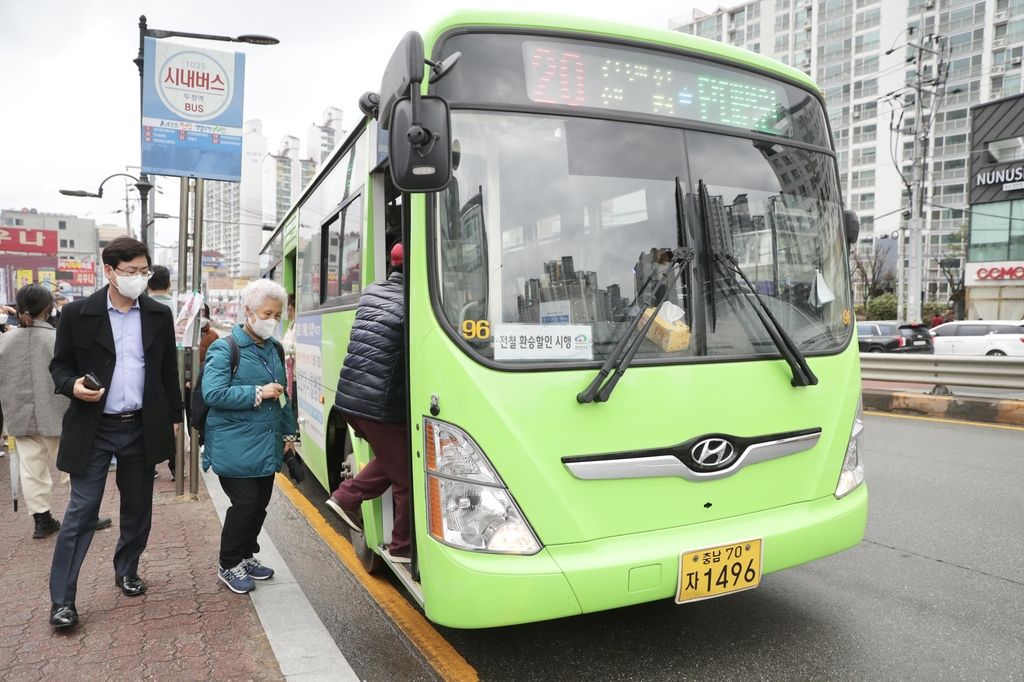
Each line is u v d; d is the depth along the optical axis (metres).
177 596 3.88
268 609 3.69
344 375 3.35
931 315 47.22
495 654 3.29
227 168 6.22
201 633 3.43
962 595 3.88
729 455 2.91
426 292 2.77
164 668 3.08
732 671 3.10
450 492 2.67
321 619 3.66
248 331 3.90
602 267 2.88
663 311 2.90
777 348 3.08
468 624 2.61
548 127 2.92
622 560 2.67
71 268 47.19
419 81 2.55
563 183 2.90
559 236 2.85
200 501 5.93
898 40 58.44
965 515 5.29
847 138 62.75
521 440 2.62
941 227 56.94
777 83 3.45
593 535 2.69
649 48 3.14
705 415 2.87
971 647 3.28
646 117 3.08
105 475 3.68
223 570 3.94
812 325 3.32
